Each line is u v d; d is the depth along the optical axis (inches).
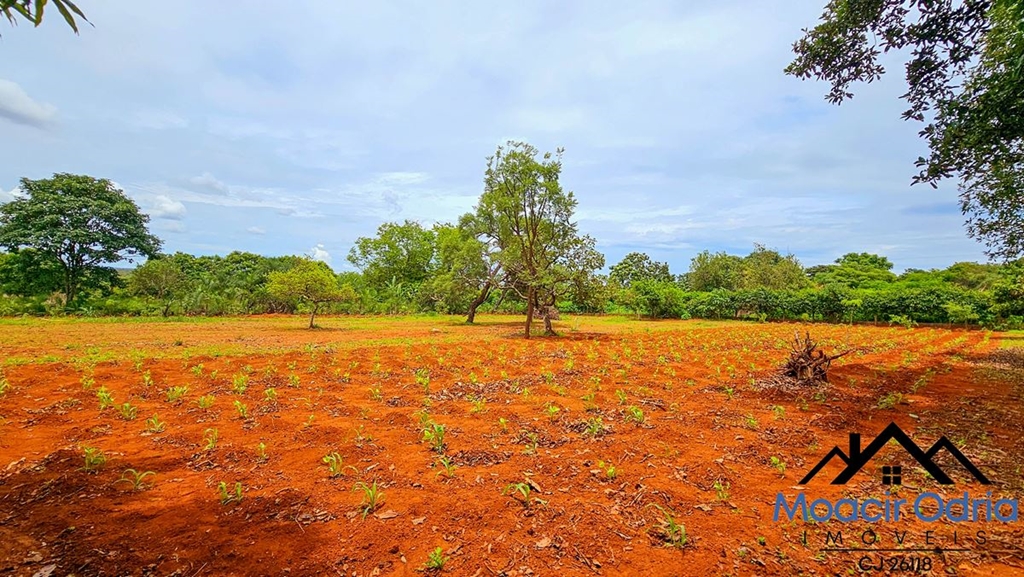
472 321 993.5
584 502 141.6
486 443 193.5
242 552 112.3
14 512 129.0
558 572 107.5
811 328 882.8
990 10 229.0
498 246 862.5
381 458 174.6
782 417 241.6
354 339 601.3
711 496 148.1
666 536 122.7
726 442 200.7
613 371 362.9
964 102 253.8
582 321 1124.5
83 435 193.2
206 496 141.6
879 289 1243.2
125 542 115.0
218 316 1037.8
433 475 159.5
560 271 657.0
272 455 176.2
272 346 503.2
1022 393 300.0
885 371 381.1
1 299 912.3
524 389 294.2
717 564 111.2
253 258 1766.7
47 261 981.2
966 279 1450.5
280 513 131.3
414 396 275.3
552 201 658.2
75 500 136.5
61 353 418.9
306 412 237.3
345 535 121.0
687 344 564.4
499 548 116.4
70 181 1033.5
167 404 245.9
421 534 122.0
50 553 109.8
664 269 2074.3
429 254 1617.9
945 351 526.0
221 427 209.6
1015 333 776.3
